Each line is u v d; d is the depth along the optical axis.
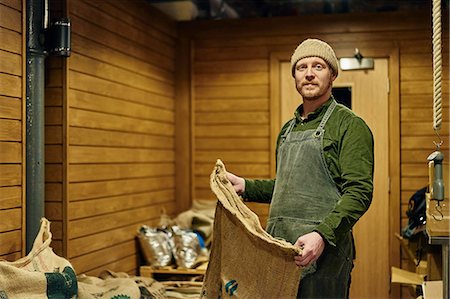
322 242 2.30
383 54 4.98
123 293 3.28
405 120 4.95
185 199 5.36
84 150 3.83
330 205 2.57
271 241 2.32
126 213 4.40
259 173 5.22
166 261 4.43
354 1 5.21
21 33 3.18
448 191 2.80
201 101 5.36
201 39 5.35
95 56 3.98
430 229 2.45
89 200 3.88
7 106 3.07
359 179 2.44
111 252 4.15
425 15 4.92
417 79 4.94
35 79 3.26
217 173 2.66
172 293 3.97
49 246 3.30
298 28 5.16
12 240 3.08
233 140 5.28
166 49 5.20
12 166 3.09
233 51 5.29
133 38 4.55
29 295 2.70
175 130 5.39
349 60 5.02
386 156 4.97
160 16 5.03
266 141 5.21
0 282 2.63
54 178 3.63
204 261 4.45
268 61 5.22
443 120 4.29
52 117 3.65
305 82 2.65
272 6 5.48
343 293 2.61
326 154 2.60
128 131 4.46
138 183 4.61
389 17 4.98
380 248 4.93
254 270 2.45
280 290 2.38
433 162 2.73
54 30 3.33
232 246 2.52
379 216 4.95
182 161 5.37
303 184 2.61
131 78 4.51
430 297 2.88
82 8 3.81
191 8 5.32
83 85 3.83
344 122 2.58
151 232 4.46
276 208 2.68
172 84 5.34
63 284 2.82
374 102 5.00
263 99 5.23
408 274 4.19
